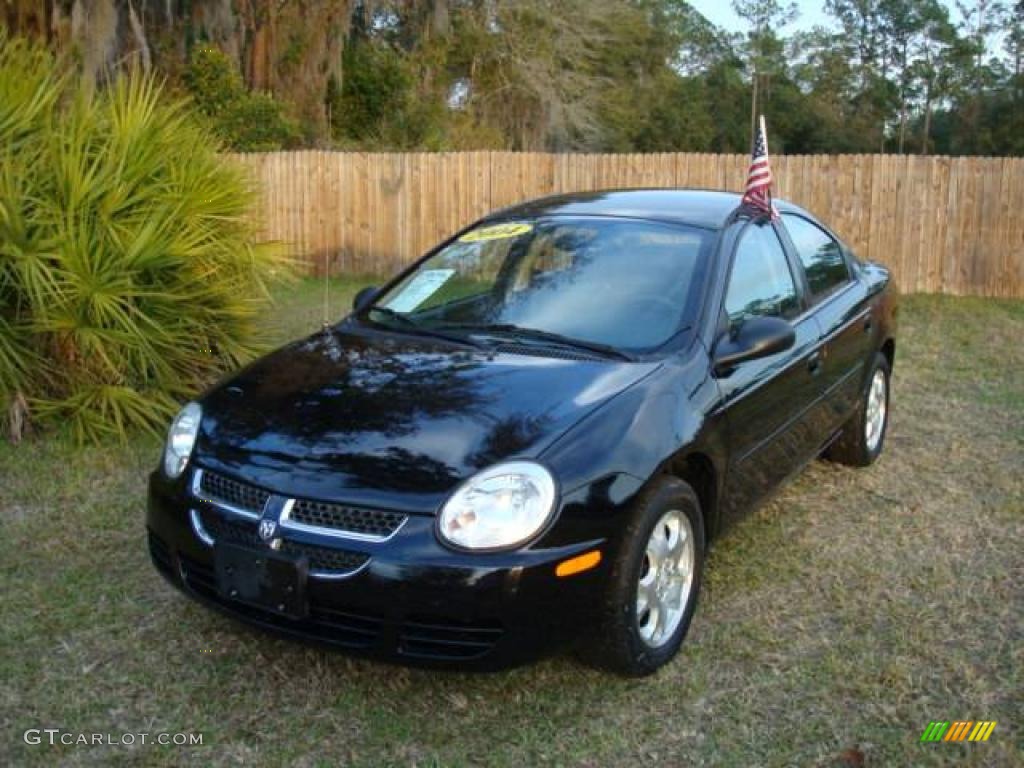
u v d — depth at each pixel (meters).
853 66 60.66
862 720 3.36
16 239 5.96
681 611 3.67
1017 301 11.70
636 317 4.03
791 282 4.80
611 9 33.69
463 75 31.38
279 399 3.69
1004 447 6.23
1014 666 3.68
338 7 22.02
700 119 47.94
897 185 12.04
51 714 3.36
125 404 6.13
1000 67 55.94
